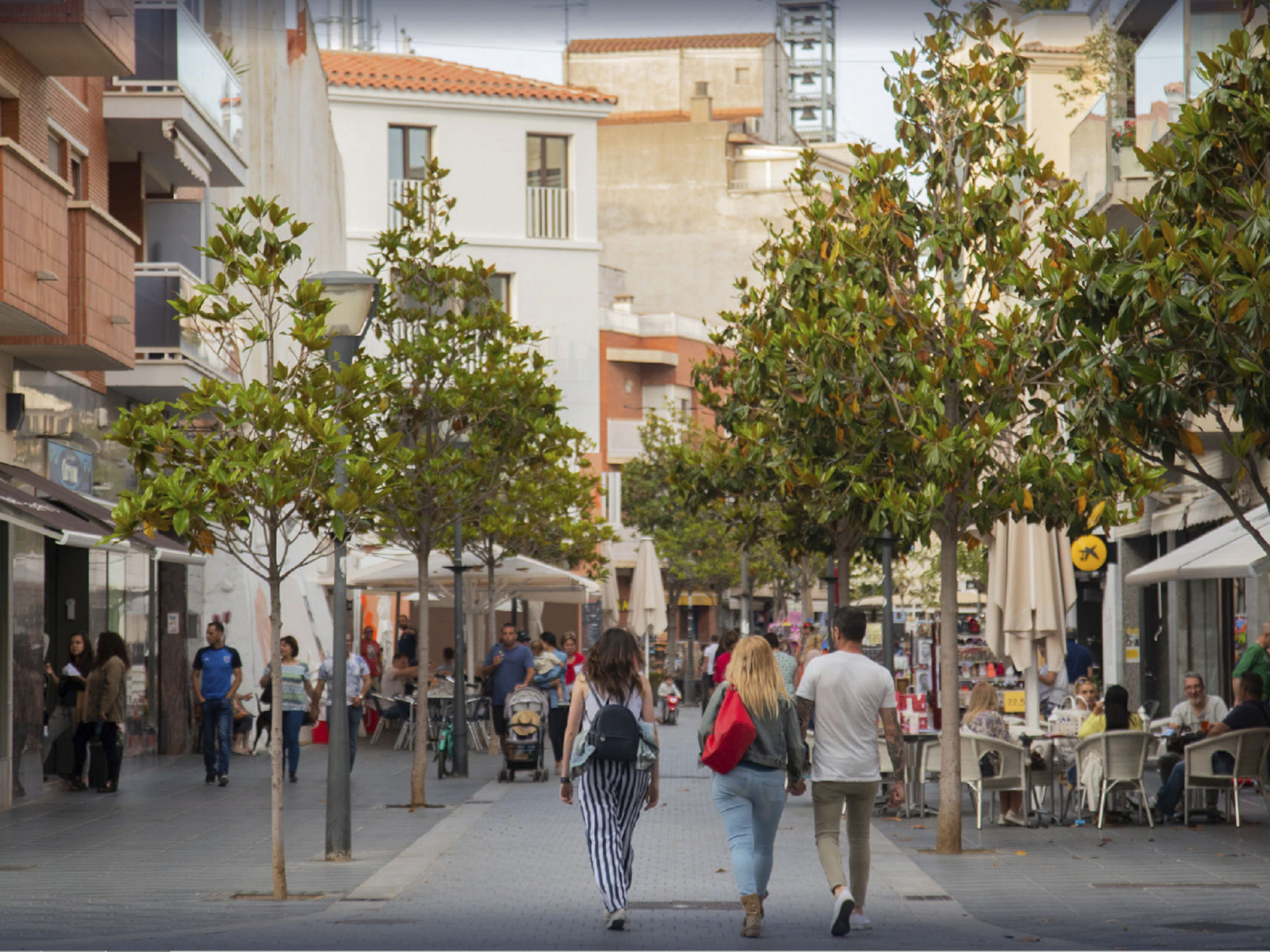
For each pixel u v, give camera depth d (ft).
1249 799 174.09
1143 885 110.01
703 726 91.20
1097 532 227.40
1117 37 247.70
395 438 105.81
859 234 140.46
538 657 225.35
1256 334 94.17
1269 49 108.68
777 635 224.74
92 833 144.46
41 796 178.50
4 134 179.93
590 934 88.33
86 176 208.85
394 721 297.12
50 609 203.92
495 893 106.93
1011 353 122.72
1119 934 87.92
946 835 129.49
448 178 451.94
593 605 444.96
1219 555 170.81
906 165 140.46
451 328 172.24
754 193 654.53
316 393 104.68
